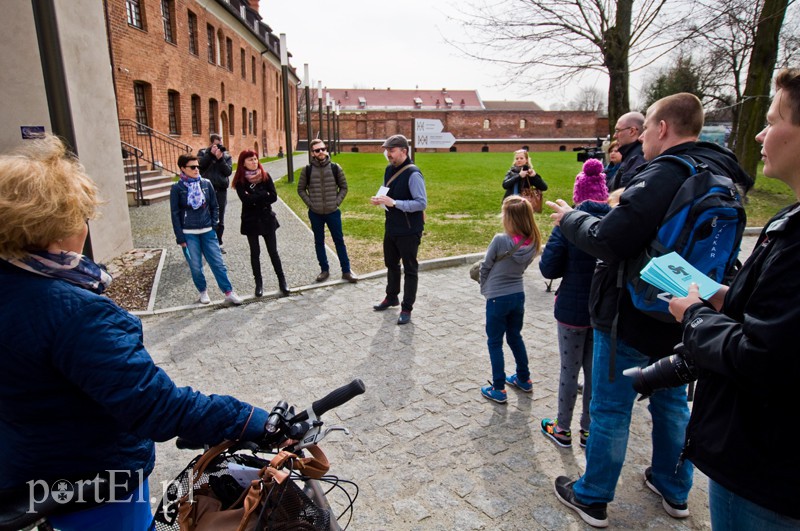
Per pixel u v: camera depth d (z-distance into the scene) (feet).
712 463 4.81
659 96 77.56
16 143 23.12
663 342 7.12
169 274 24.54
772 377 4.02
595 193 9.95
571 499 8.89
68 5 23.88
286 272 24.93
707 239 6.36
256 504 4.46
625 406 8.04
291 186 58.90
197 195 19.22
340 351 15.90
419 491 9.47
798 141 4.37
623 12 33.09
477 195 52.85
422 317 18.95
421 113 195.72
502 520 8.72
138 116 61.57
